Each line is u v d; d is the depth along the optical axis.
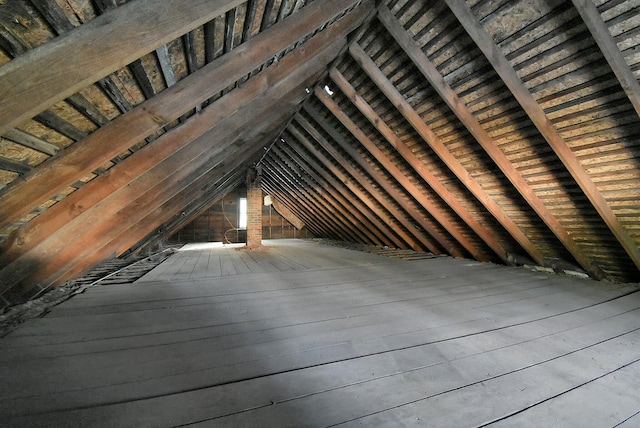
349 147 4.86
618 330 2.22
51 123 1.35
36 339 2.04
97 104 1.47
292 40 2.10
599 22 1.93
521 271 4.59
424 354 1.83
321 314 2.57
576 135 2.73
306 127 5.12
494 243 4.92
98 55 1.01
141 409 1.29
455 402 1.36
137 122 1.69
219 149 3.34
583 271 4.16
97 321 2.38
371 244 8.62
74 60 0.98
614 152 2.65
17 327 2.25
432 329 2.23
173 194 3.59
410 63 3.08
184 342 1.99
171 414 1.26
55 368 1.64
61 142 1.53
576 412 1.30
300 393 1.42
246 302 2.93
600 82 2.28
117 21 1.03
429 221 5.60
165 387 1.46
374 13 2.79
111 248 3.91
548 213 3.69
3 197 1.48
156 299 3.03
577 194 3.27
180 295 3.19
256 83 2.57
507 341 2.02
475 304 2.87
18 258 2.13
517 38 2.35
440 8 2.47
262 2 1.64
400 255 6.52
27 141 1.34
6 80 0.90
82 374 1.58
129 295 3.18
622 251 3.59
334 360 1.75
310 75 3.13
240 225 11.59
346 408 1.31
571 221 3.68
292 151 6.66
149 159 2.28
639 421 1.24
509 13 2.24
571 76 2.36
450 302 2.93
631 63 2.09
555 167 3.13
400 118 3.83
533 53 2.38
